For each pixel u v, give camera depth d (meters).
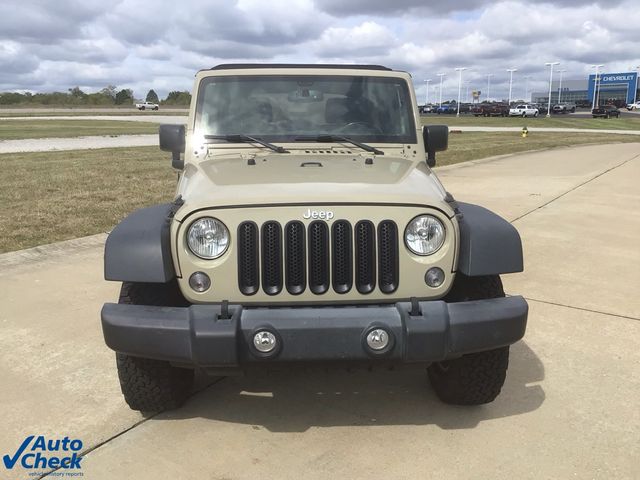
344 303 2.92
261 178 3.18
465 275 3.16
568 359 4.13
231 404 3.52
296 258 2.87
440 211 2.91
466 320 2.82
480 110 71.50
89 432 3.20
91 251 6.82
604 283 5.84
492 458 2.99
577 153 21.28
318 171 3.33
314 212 2.85
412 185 3.12
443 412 3.43
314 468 2.90
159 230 2.93
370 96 4.08
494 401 3.56
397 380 3.83
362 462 2.95
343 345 2.76
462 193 11.23
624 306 5.19
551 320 4.85
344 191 2.94
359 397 3.61
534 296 5.45
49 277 5.80
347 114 4.03
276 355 2.74
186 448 3.07
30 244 6.99
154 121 47.28
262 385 3.76
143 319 2.82
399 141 3.97
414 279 2.91
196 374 3.91
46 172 13.47
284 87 4.04
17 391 3.62
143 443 3.11
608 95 125.19
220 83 4.05
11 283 5.60
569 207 9.91
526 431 3.24
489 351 3.21
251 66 4.14
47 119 49.84
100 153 18.94
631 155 20.42
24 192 10.57
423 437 3.17
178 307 2.93
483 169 15.58
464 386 3.31
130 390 3.23
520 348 4.31
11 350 4.16
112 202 9.73
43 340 4.34
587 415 3.40
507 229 3.03
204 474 2.86
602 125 51.75
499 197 10.80
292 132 3.96
